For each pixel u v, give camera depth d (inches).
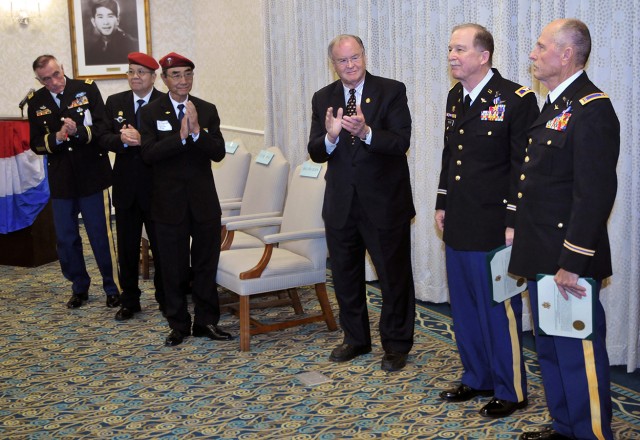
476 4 171.6
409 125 142.6
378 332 172.4
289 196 179.5
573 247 98.6
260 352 162.2
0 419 132.2
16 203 244.4
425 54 190.5
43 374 153.5
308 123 249.1
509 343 124.0
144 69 179.8
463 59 119.8
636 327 141.2
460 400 132.6
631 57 138.0
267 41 268.2
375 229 143.1
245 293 161.3
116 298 202.1
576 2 145.6
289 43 252.8
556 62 103.0
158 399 139.0
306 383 143.9
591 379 105.1
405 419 126.5
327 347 164.1
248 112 305.0
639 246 139.1
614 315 145.3
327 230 150.2
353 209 145.3
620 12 137.4
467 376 134.3
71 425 129.0
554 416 112.8
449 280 131.3
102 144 181.5
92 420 130.8
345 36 138.4
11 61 323.9
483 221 121.3
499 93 120.0
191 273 192.1
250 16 293.3
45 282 231.3
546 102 108.0
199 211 163.6
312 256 169.9
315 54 240.5
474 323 130.9
